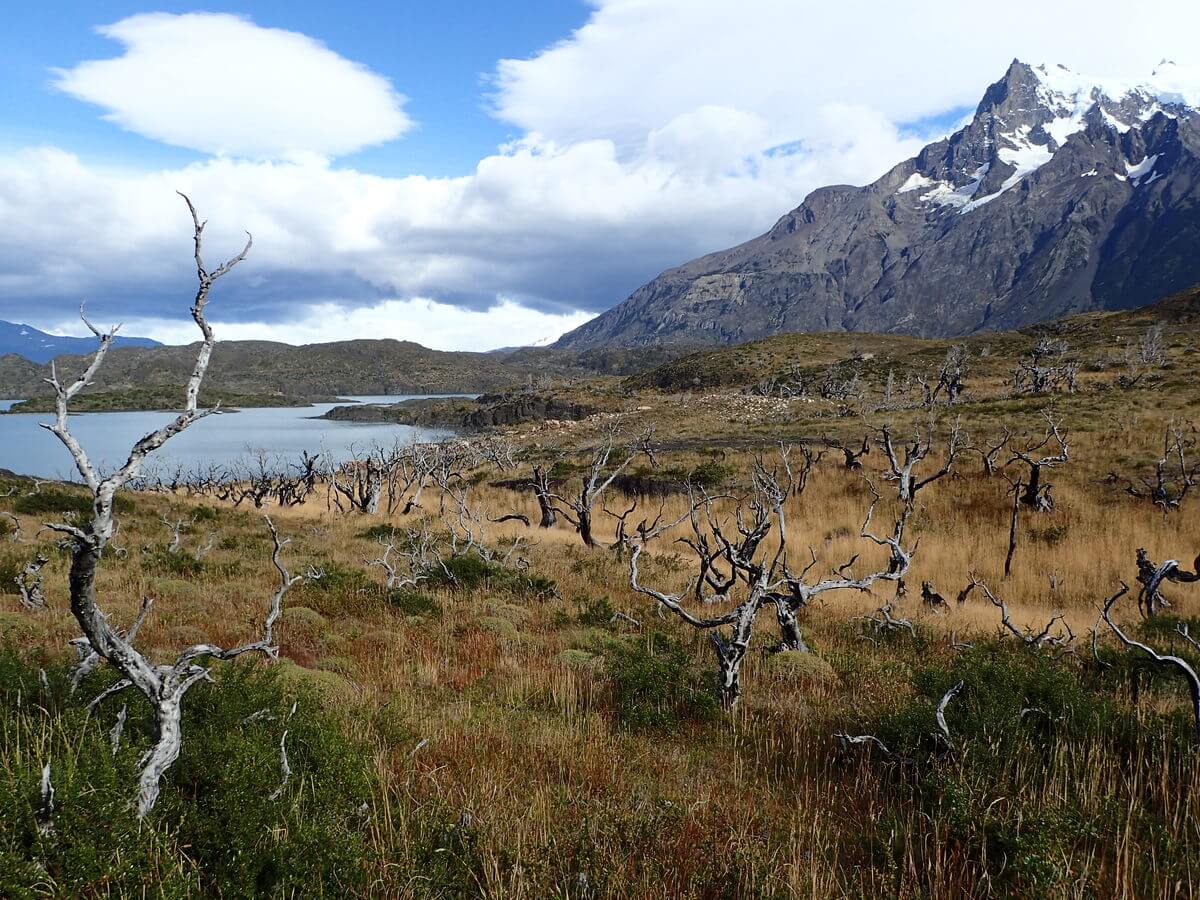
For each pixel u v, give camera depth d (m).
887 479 27.38
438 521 27.73
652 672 7.59
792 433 45.31
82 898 2.82
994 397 56.03
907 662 9.20
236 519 24.70
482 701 7.10
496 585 14.10
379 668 7.98
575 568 17.25
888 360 109.50
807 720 6.93
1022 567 18.48
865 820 4.88
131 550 15.65
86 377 2.74
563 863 3.95
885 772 5.69
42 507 20.42
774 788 5.45
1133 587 16.50
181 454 82.62
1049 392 52.97
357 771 4.39
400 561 16.78
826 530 23.11
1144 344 74.19
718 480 30.50
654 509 28.58
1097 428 32.69
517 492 36.22
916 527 22.48
